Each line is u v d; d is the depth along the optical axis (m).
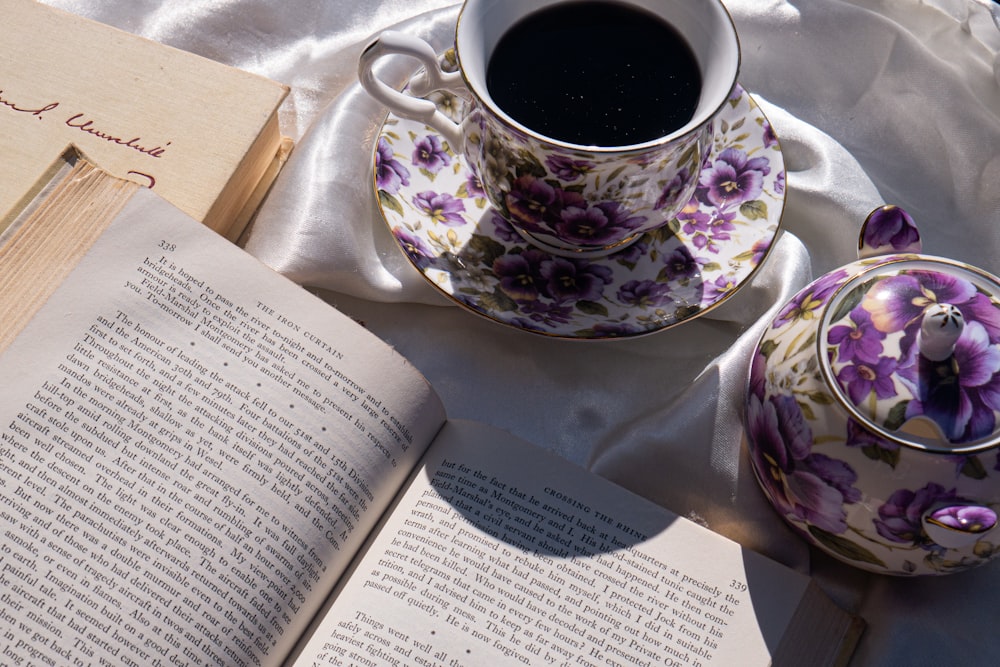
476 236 0.49
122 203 0.45
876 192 0.52
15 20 0.50
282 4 0.56
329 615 0.43
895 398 0.39
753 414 0.44
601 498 0.45
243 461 0.43
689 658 0.42
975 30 0.54
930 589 0.45
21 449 0.42
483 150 0.46
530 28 0.46
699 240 0.49
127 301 0.44
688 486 0.47
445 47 0.55
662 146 0.42
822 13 0.54
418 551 0.43
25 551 0.41
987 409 0.38
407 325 0.50
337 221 0.50
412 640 0.42
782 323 0.43
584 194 0.45
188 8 0.55
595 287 0.48
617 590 0.43
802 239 0.53
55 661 0.40
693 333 0.50
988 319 0.39
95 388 0.43
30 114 0.48
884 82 0.54
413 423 0.45
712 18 0.44
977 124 0.52
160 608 0.41
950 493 0.39
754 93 0.55
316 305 0.45
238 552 0.42
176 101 0.49
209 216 0.47
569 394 0.49
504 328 0.50
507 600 0.43
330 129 0.52
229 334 0.44
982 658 0.44
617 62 0.45
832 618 0.43
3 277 0.43
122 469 0.42
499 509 0.44
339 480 0.43
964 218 0.52
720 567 0.44
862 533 0.41
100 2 0.55
